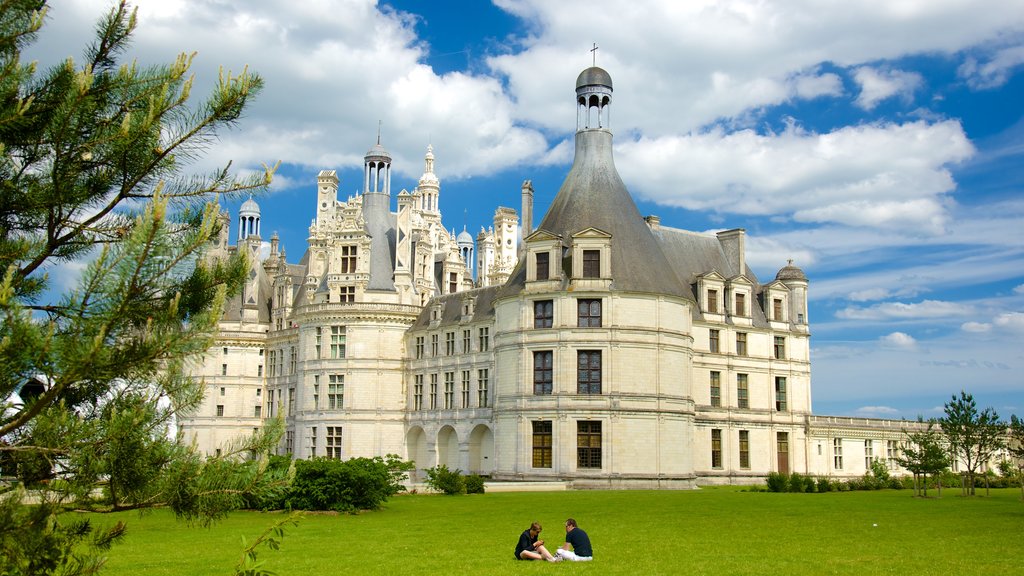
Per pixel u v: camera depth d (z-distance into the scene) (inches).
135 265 486.9
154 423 517.3
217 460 535.8
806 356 3609.7
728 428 3287.4
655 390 2817.4
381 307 3823.8
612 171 3083.2
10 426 487.2
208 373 4409.5
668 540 1225.4
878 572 912.3
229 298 555.2
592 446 2760.8
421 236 4133.9
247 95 581.9
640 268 2893.7
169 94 566.3
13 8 537.6
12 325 459.2
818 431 3560.5
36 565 487.5
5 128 522.0
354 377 3782.0
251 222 5211.6
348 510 1726.1
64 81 551.5
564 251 2915.8
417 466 3762.3
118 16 577.3
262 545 1189.7
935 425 3978.8
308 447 3809.1
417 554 1088.2
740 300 3447.3
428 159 7012.8
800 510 1781.5
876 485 2945.4
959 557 1034.7
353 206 3922.2
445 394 3612.2
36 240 553.3
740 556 1042.7
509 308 2947.8
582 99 3137.3
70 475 503.5
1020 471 2440.9
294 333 4261.8
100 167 567.5
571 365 2792.8
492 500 2112.5
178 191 586.6
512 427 2859.3
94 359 470.6
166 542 1252.5
